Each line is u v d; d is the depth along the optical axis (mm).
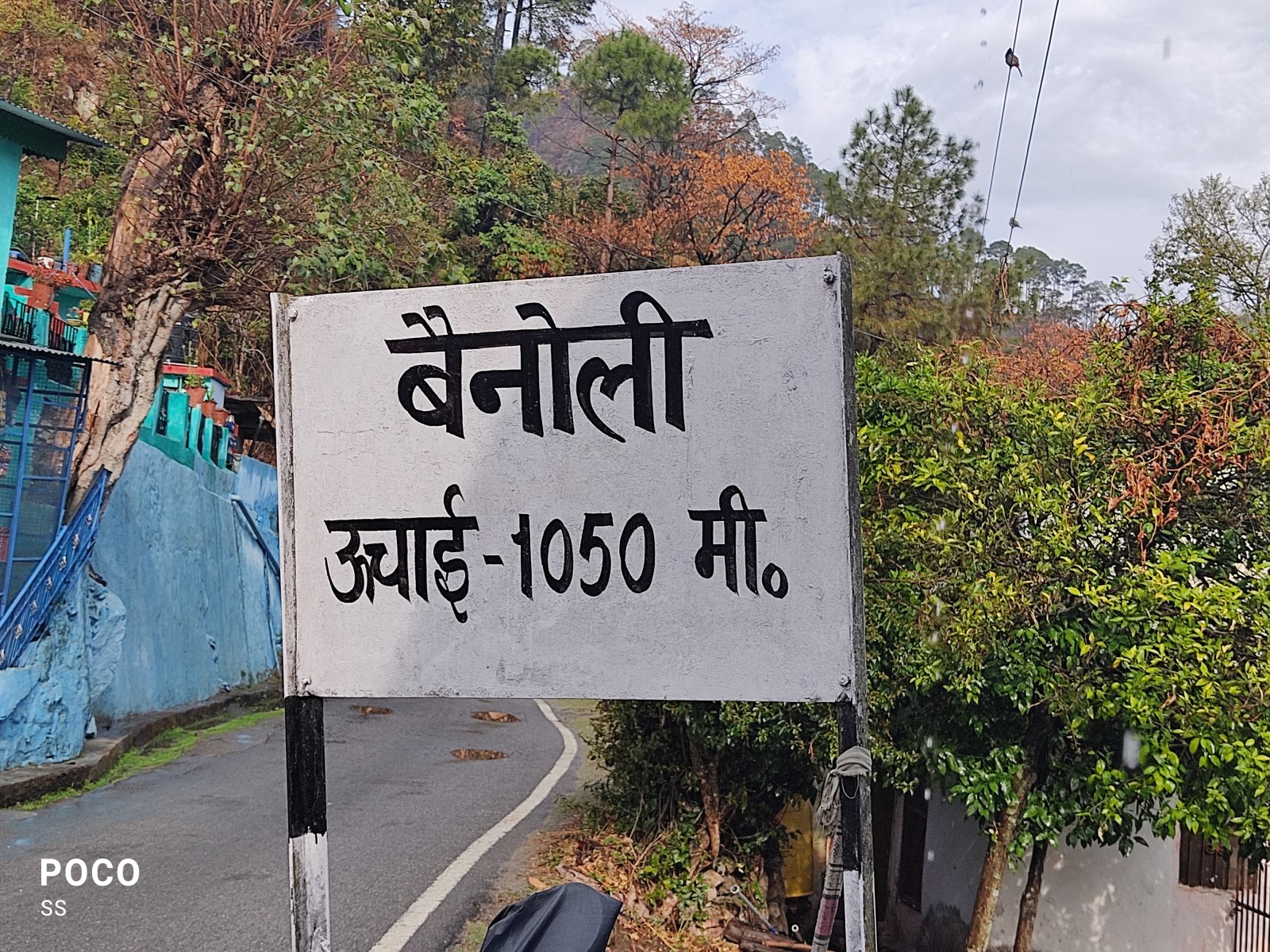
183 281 12000
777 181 33156
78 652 11016
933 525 5770
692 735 7402
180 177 11742
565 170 51688
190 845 7996
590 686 2801
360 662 2961
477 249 33625
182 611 16078
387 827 8750
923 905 9484
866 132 24531
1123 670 5754
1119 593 5613
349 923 6238
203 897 6691
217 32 11469
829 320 2691
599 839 8016
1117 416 5930
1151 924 8109
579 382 2852
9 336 11234
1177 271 16141
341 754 12758
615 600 2799
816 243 25594
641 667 2768
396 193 12406
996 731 6578
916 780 6773
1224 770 5863
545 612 2844
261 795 9992
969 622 5543
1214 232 23016
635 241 32938
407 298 2988
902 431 6109
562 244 33375
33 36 21531
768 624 2691
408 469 2965
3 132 11242
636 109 36156
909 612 5984
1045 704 6184
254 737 13852
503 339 2910
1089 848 8234
